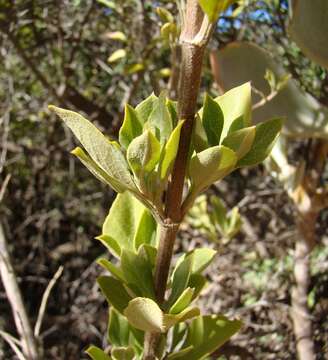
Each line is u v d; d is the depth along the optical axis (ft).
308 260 1.07
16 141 2.03
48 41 1.65
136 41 1.41
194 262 0.45
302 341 1.08
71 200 2.17
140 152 0.33
